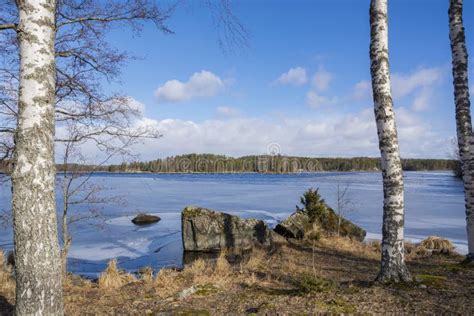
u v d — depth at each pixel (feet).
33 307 11.82
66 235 25.68
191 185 181.16
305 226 42.80
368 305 16.42
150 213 77.92
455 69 26.63
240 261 31.58
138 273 31.50
